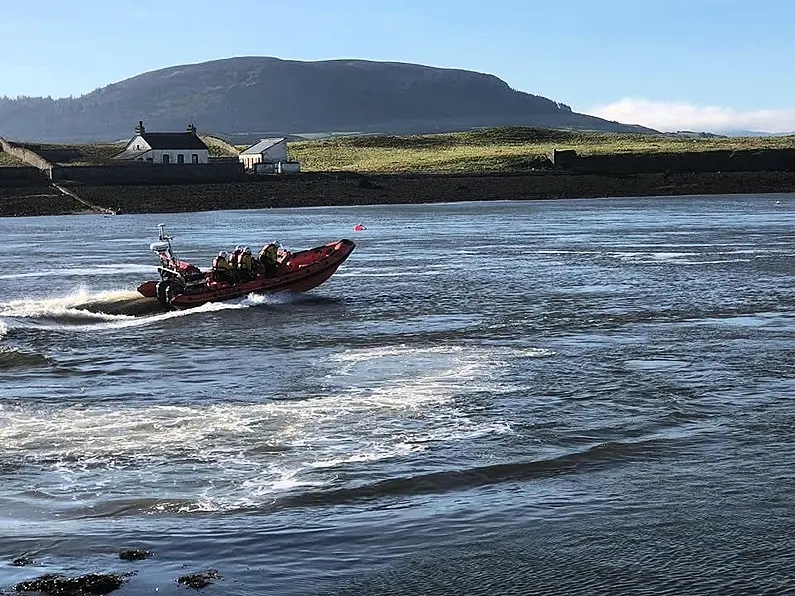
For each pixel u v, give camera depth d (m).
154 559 13.22
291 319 33.66
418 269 48.38
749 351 26.48
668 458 17.25
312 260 38.31
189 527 14.27
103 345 29.41
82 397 22.50
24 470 16.89
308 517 14.64
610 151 159.75
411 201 120.06
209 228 81.94
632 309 34.66
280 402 21.41
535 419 19.77
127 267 52.16
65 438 18.70
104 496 15.60
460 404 20.94
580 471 16.64
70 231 80.19
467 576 12.80
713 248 57.53
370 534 14.04
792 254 53.47
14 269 51.72
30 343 29.70
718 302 35.94
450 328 31.39
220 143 184.25
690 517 14.50
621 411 20.36
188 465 17.02
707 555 13.25
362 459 17.23
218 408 20.95
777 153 141.62
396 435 18.66
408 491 15.76
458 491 15.78
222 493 15.66
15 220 96.50
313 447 17.95
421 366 25.12
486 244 62.62
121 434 18.94
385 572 12.91
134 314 34.97
